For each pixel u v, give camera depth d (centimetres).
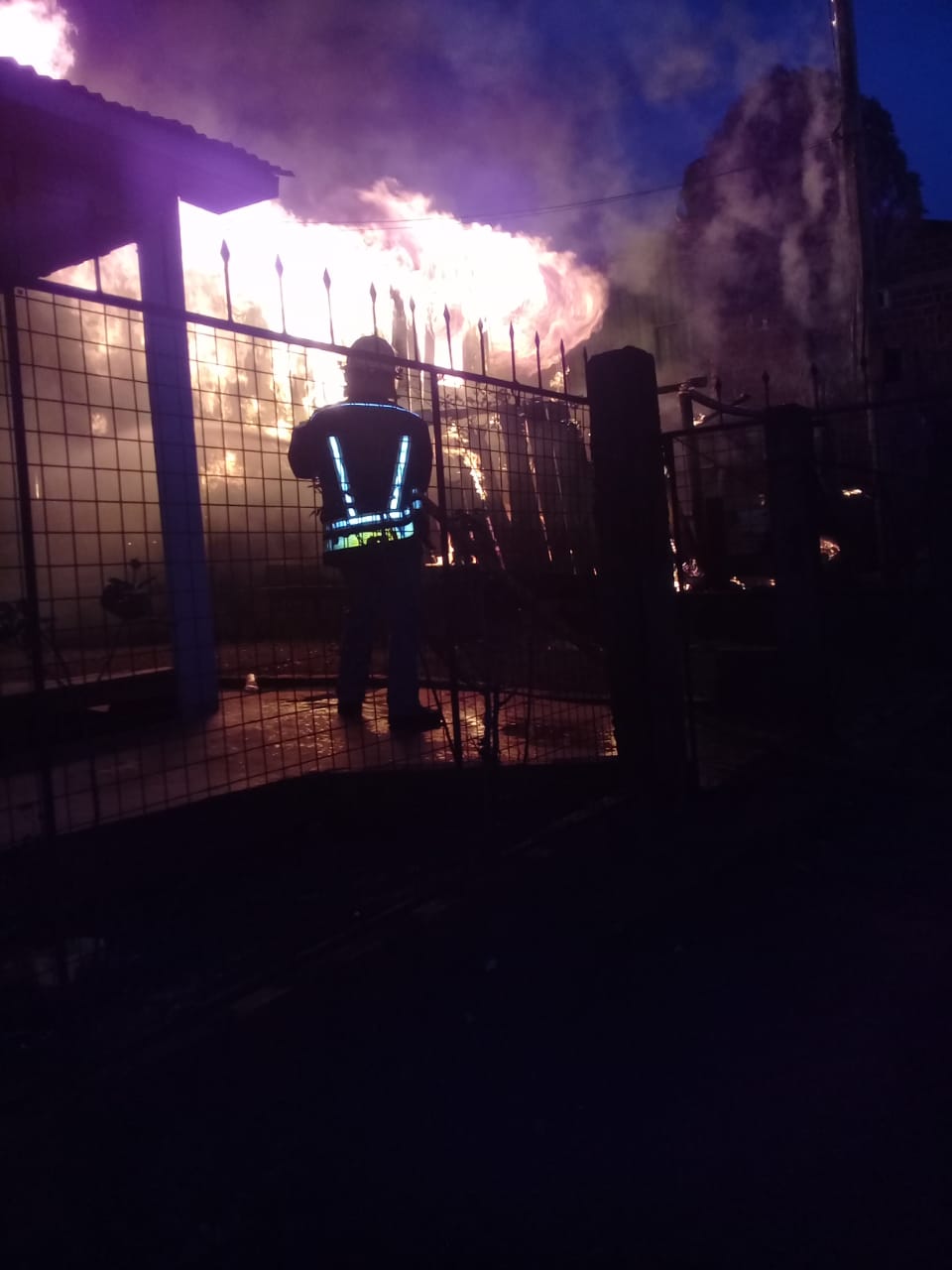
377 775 531
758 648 816
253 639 602
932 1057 315
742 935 414
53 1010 325
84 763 523
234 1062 307
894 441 1159
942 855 501
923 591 1046
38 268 657
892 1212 243
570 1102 296
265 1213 248
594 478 560
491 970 378
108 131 659
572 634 606
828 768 652
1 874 363
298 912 414
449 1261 232
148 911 415
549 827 512
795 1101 293
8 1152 256
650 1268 228
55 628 401
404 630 618
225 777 500
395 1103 296
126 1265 228
